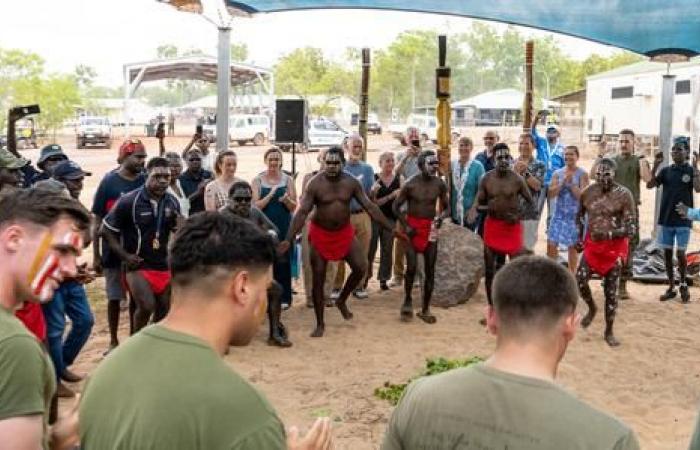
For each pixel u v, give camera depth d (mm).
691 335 8805
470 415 2254
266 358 7824
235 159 8984
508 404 2227
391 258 10586
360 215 9875
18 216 2328
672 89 13422
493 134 11258
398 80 78062
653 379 7402
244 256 2092
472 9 10094
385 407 6547
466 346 8305
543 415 2186
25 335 2164
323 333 8641
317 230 8531
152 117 57875
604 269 8406
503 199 9031
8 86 50625
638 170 10562
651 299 10398
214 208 8875
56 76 54250
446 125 10633
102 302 9773
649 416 6531
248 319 2146
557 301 2322
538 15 10094
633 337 8688
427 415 2324
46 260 2332
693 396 6996
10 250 2326
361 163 10367
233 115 48500
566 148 10547
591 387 7176
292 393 6875
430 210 9031
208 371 1980
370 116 62812
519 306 2324
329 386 7051
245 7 9977
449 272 9945
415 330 8867
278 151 9367
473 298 10305
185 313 2096
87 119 42906
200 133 11641
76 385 6832
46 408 2207
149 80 44719
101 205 8086
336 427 6113
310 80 74125
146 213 6938
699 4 9367
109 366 2064
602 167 8281
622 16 9945
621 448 2141
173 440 1895
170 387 1948
